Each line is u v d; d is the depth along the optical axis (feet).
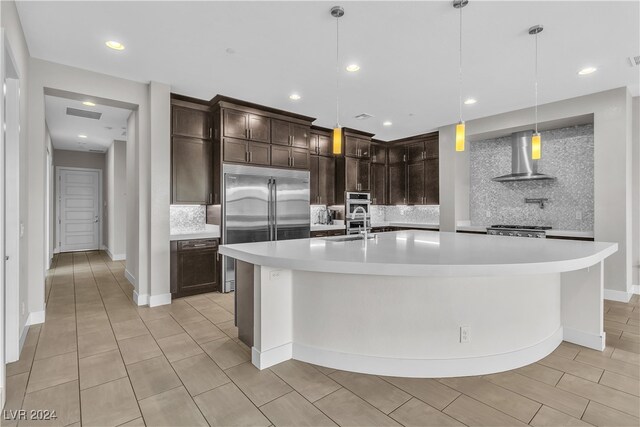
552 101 14.60
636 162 13.97
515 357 7.64
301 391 6.78
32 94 10.44
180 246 13.52
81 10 8.04
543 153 16.62
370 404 6.33
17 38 8.12
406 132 20.57
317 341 7.93
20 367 7.74
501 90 13.28
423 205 22.84
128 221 16.69
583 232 14.39
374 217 24.59
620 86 12.90
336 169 20.44
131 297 13.75
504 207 18.16
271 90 13.39
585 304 8.81
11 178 8.13
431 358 7.33
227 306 12.53
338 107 15.55
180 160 14.08
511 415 5.97
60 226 26.73
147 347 8.90
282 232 16.21
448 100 14.49
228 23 8.61
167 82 12.58
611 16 8.22
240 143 14.93
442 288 7.33
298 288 8.18
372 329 7.48
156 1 7.69
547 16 8.24
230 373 7.51
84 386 6.95
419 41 9.46
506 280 7.60
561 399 6.44
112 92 11.93
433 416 5.96
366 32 9.02
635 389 6.78
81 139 22.62
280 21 8.50
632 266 14.12
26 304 10.00
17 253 8.11
